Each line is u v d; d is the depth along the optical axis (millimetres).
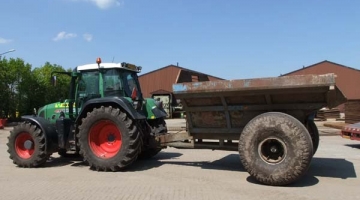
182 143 7688
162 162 8500
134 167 7828
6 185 6234
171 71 44688
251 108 6633
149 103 8477
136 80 9242
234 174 6949
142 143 7840
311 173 6992
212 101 6914
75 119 8508
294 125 5789
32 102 39094
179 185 6047
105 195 5430
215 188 5805
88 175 7047
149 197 5277
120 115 7414
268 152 6047
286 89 6059
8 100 36031
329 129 17781
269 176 5875
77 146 7969
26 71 38094
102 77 8414
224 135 7125
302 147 5699
